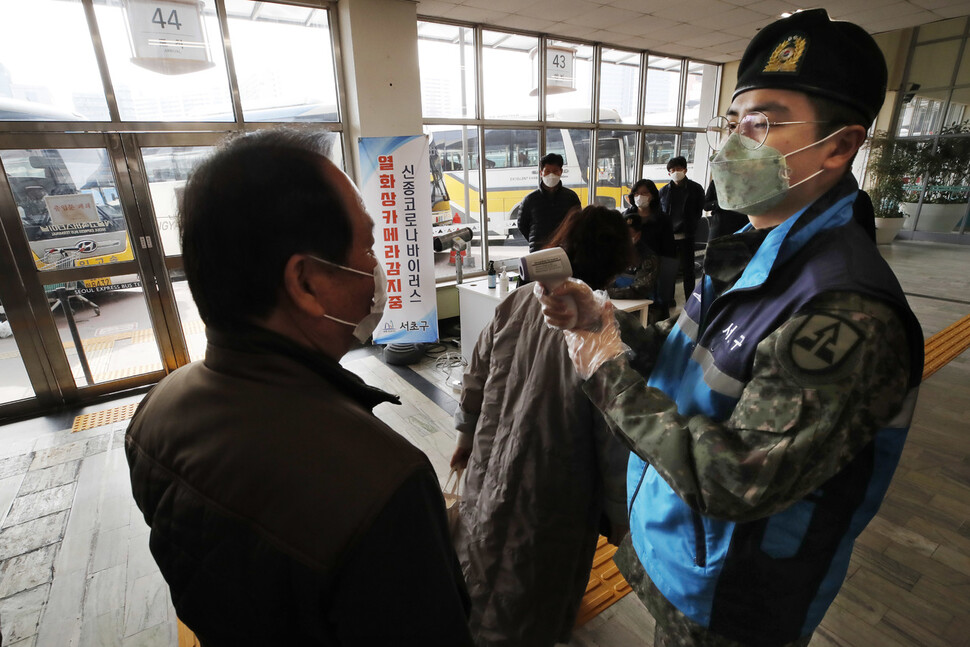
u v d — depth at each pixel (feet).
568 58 16.46
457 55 14.30
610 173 18.95
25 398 10.32
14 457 8.68
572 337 2.28
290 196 1.31
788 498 1.65
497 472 3.42
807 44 1.93
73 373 10.75
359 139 10.94
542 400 3.20
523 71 15.69
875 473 2.02
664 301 11.39
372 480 1.24
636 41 16.84
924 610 5.05
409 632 1.28
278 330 1.46
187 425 1.40
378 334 12.14
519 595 3.37
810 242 1.96
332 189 1.41
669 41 16.94
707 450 1.72
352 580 1.20
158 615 5.39
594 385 2.17
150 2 9.98
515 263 11.72
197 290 1.41
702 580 2.21
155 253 10.98
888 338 1.68
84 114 9.83
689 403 2.27
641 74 18.84
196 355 12.07
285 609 1.26
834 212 1.98
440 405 10.23
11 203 9.50
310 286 1.43
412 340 12.29
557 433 3.17
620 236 3.24
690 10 13.57
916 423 8.65
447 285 15.12
